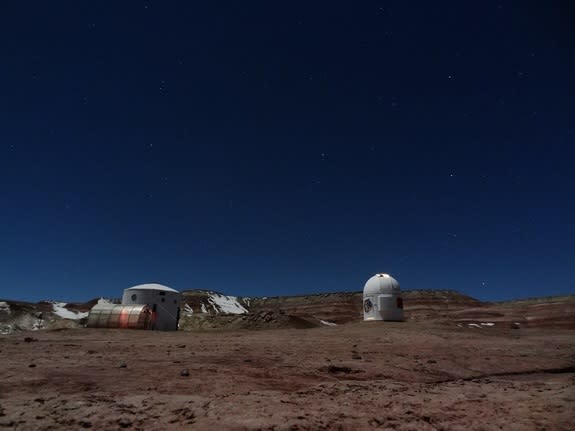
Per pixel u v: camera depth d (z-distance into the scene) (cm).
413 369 1496
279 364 1461
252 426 682
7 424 666
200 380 1100
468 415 847
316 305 12825
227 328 5081
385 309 4372
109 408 766
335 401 905
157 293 4456
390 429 723
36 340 2305
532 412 880
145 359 1498
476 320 8938
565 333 3541
